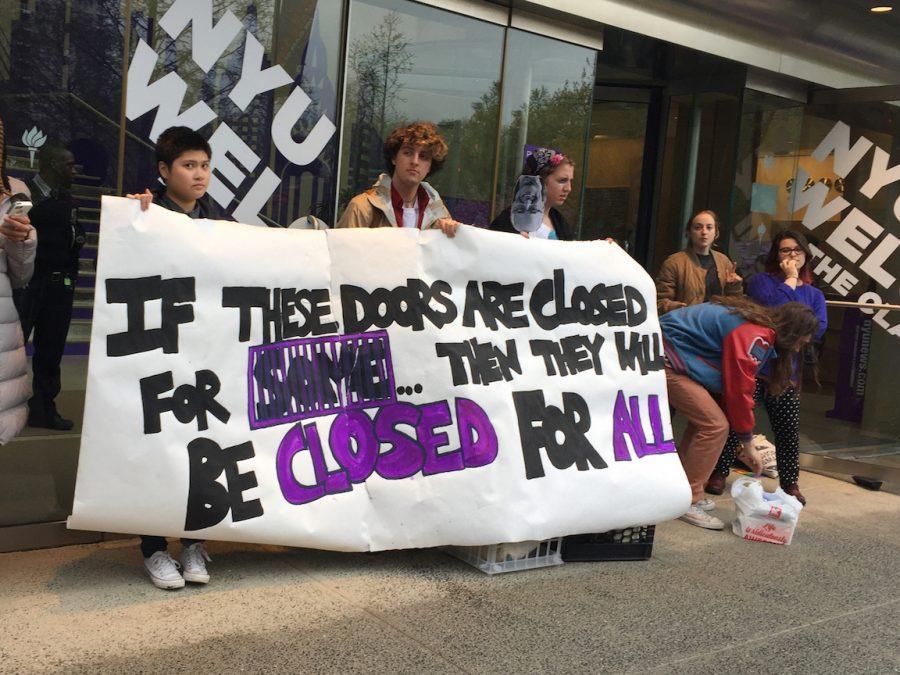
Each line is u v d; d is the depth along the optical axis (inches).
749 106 279.1
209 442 129.6
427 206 167.0
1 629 113.6
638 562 164.4
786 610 145.6
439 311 148.9
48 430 153.3
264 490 132.3
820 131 267.7
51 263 152.6
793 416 208.8
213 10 167.2
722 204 290.7
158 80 162.4
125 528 124.3
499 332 153.9
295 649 114.8
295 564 146.6
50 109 151.3
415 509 141.7
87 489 122.0
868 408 257.8
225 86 170.9
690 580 156.2
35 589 128.3
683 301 229.5
